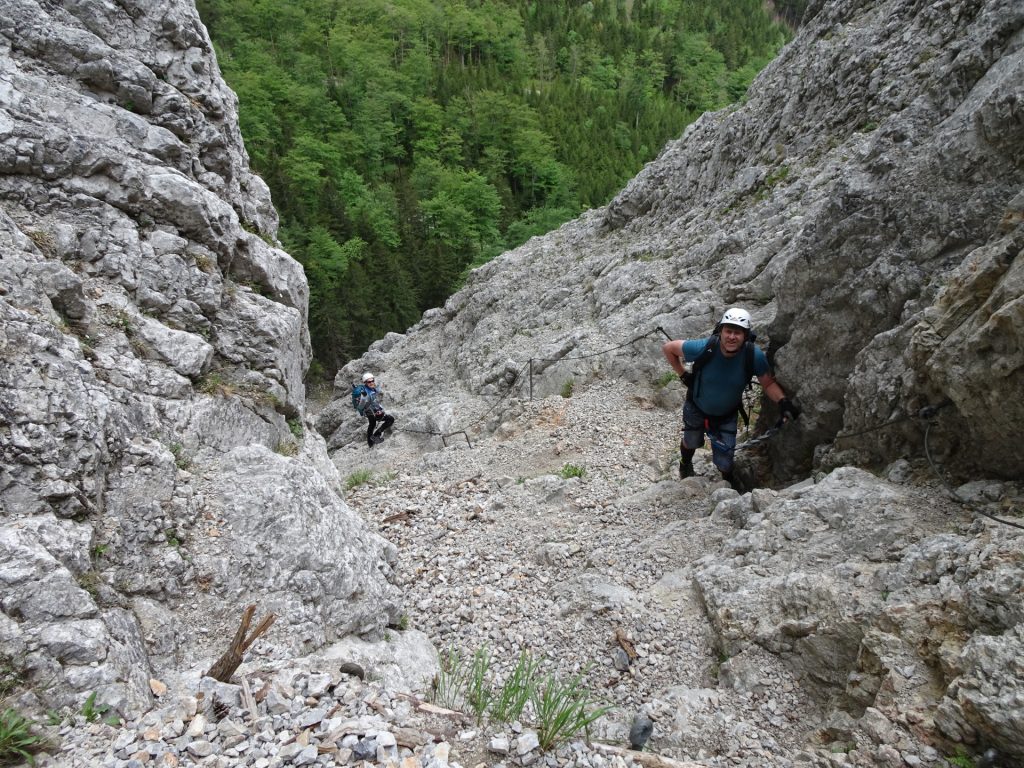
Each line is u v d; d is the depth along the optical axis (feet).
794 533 15.56
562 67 374.22
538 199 265.95
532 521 22.57
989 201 16.46
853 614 12.43
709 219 45.93
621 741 12.09
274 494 13.82
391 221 213.87
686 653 14.48
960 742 9.68
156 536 12.26
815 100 43.27
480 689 11.86
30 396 11.55
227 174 20.94
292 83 262.26
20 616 9.43
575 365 38.81
